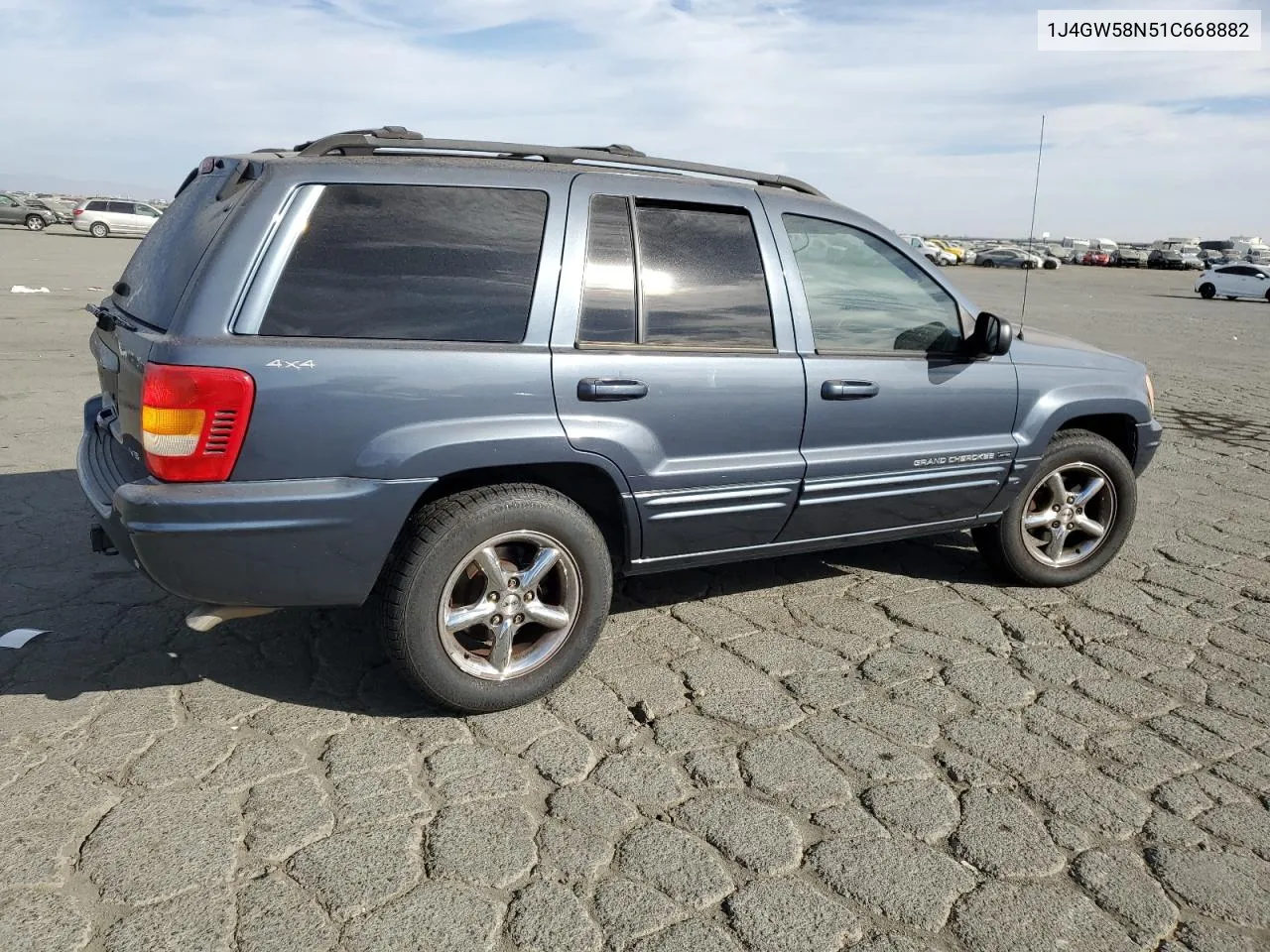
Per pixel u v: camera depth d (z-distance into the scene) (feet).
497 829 9.11
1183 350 54.19
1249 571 16.89
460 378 10.41
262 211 9.96
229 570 9.91
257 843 8.78
